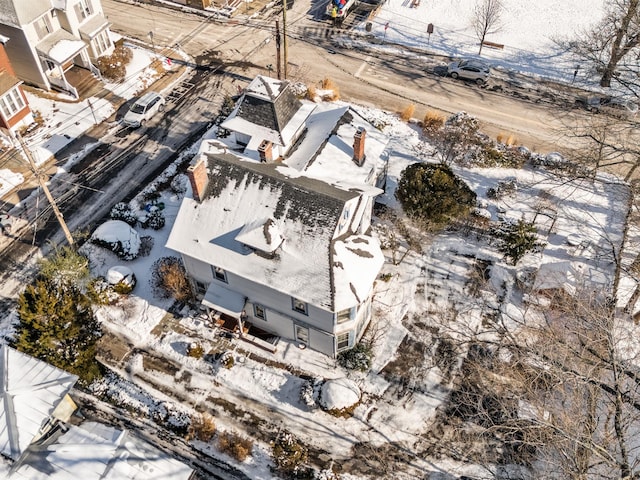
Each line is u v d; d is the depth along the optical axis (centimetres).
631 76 5591
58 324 3189
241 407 3397
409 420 3341
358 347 3578
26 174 4647
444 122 5141
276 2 6700
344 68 5822
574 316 3164
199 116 5225
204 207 3450
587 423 2564
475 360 3575
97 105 5275
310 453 3212
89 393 3441
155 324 3759
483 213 4331
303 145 4103
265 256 3291
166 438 3262
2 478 2498
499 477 3120
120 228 4106
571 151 4909
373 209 4419
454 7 6694
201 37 6144
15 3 4803
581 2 6738
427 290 3956
